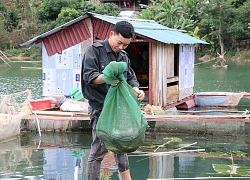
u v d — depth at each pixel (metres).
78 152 7.46
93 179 4.01
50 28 41.66
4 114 8.84
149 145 7.89
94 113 3.91
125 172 4.00
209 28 38.41
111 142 3.54
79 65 10.34
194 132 8.62
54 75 10.54
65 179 5.90
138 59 14.27
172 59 10.88
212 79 21.45
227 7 36.47
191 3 37.56
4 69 27.72
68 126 8.95
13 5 51.22
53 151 7.55
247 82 19.94
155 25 13.09
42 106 9.95
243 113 9.56
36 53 42.19
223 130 8.52
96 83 3.68
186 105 12.00
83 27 10.20
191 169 6.40
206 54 40.38
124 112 3.55
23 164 6.68
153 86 10.00
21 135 8.83
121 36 3.71
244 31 36.50
